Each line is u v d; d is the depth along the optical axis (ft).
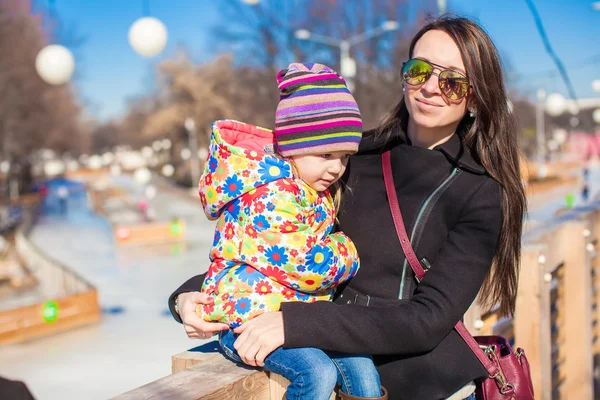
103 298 46.88
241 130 5.96
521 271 10.07
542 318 10.03
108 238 85.87
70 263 65.31
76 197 172.35
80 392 26.91
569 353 12.38
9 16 102.68
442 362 5.56
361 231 5.98
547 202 98.48
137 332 36.70
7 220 104.22
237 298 5.24
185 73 173.88
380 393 5.22
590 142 205.36
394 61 94.89
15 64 102.99
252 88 120.26
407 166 5.99
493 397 5.78
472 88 5.89
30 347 34.24
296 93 5.48
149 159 251.19
